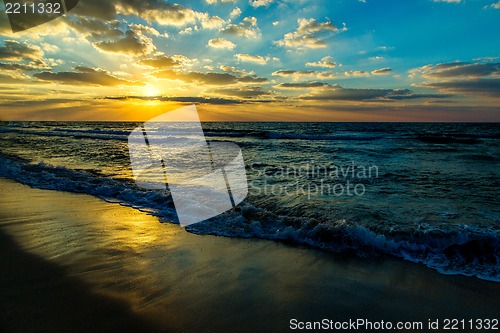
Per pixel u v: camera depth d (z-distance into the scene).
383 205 5.61
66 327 2.24
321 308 2.61
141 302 2.62
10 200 6.00
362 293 2.86
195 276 3.12
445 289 2.93
